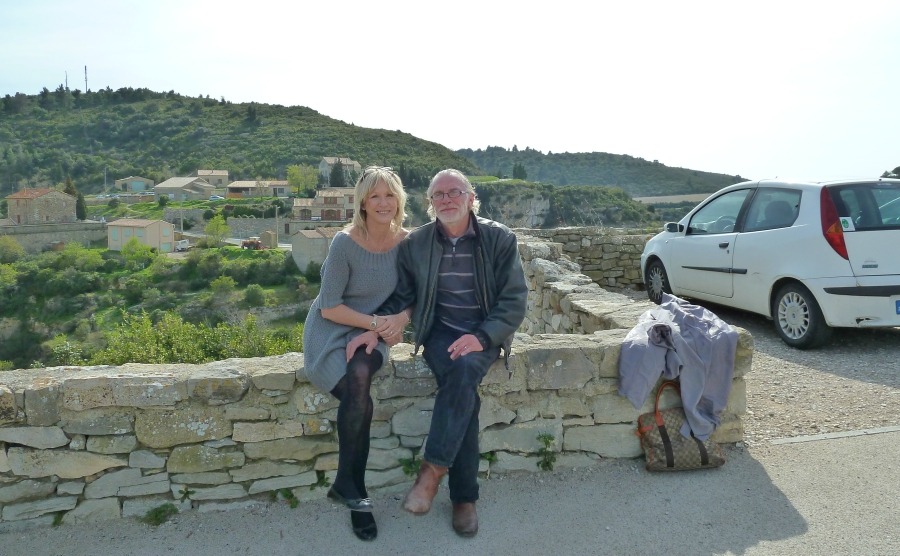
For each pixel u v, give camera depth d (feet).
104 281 166.91
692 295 25.43
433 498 11.12
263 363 11.92
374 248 11.52
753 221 22.49
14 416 10.48
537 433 12.38
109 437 10.85
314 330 11.28
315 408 11.35
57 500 10.77
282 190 367.45
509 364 12.03
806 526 10.56
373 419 11.74
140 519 10.96
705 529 10.53
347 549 10.10
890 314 18.69
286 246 229.25
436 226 11.68
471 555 9.91
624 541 10.23
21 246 209.56
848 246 18.97
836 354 19.74
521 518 10.94
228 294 155.02
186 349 32.48
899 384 16.96
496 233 11.59
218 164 438.81
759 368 18.67
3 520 10.64
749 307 22.33
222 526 10.77
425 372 11.78
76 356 38.40
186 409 11.01
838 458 12.86
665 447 12.27
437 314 11.85
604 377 12.53
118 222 227.20
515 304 11.29
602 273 34.63
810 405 15.74
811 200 20.08
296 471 11.46
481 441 12.17
